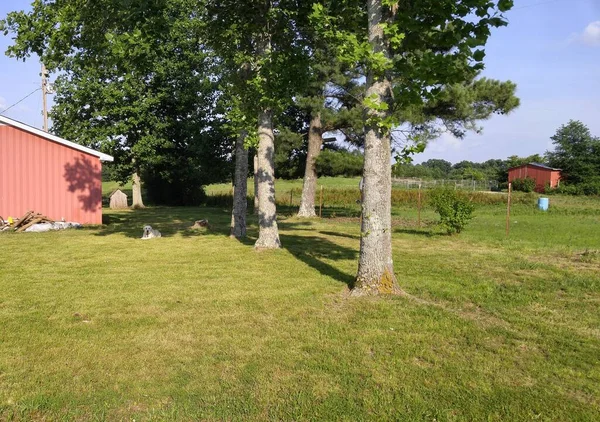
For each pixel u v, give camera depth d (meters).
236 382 4.04
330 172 22.95
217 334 5.18
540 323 5.61
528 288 7.31
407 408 3.61
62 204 17.45
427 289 7.10
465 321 5.61
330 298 6.61
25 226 15.28
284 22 10.42
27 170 16.95
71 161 17.52
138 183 31.08
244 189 13.84
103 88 28.16
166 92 30.06
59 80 28.62
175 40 29.09
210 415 3.53
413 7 6.16
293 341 4.96
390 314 5.83
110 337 5.08
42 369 4.27
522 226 18.20
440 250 11.44
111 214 24.61
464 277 8.06
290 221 20.23
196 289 7.19
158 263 9.41
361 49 5.95
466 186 54.12
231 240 13.05
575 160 53.25
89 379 4.09
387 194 6.72
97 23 9.55
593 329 5.46
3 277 8.02
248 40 11.44
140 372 4.23
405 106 6.22
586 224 19.11
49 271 8.55
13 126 16.69
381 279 6.69
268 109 10.88
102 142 28.16
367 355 4.61
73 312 5.97
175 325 5.48
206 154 31.48
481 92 17.56
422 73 5.86
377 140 6.57
